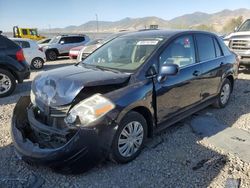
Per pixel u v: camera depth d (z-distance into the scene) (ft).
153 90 12.35
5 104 21.31
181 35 14.88
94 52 15.71
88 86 10.73
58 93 10.96
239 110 18.80
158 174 11.11
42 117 11.53
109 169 11.43
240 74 32.04
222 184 10.44
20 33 107.86
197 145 13.51
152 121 12.66
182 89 14.17
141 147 12.40
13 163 11.95
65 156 10.05
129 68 12.67
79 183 10.56
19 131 11.87
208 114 17.90
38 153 10.41
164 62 13.30
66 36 60.49
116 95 10.98
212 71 16.75
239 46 31.60
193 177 10.90
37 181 10.66
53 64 51.60
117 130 10.91
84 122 10.22
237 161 12.02
